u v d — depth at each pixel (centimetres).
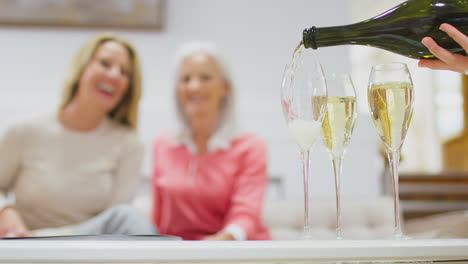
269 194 235
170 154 146
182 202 137
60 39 252
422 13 64
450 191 270
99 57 144
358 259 46
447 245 46
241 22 262
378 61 466
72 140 143
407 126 60
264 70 259
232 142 144
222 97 153
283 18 263
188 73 148
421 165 492
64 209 137
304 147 61
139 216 102
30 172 138
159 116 237
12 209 113
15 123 139
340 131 63
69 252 44
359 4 385
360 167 235
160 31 257
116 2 253
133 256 44
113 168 148
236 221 125
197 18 260
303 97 60
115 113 155
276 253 45
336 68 252
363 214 163
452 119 439
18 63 248
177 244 46
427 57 70
